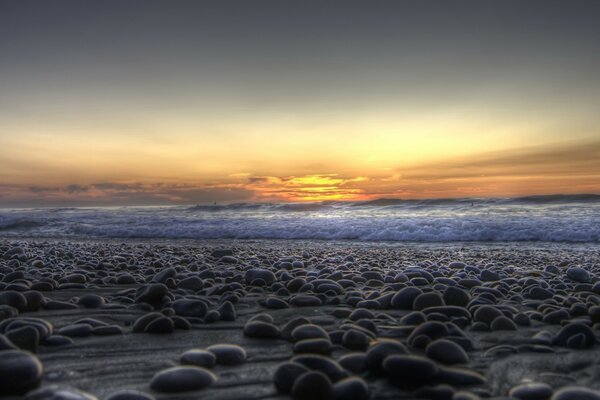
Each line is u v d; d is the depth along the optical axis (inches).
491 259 370.0
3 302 138.4
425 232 631.2
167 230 752.3
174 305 141.4
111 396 72.9
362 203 1235.2
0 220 942.4
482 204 1130.0
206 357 94.1
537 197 1128.8
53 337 107.7
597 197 1099.3
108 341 111.0
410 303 148.4
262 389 82.3
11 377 73.0
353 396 75.7
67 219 979.3
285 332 116.3
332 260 327.6
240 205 1282.0
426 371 82.2
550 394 78.3
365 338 105.7
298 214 1041.5
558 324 132.8
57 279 211.9
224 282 209.2
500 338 116.3
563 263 325.1
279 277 219.8
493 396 80.7
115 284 203.3
